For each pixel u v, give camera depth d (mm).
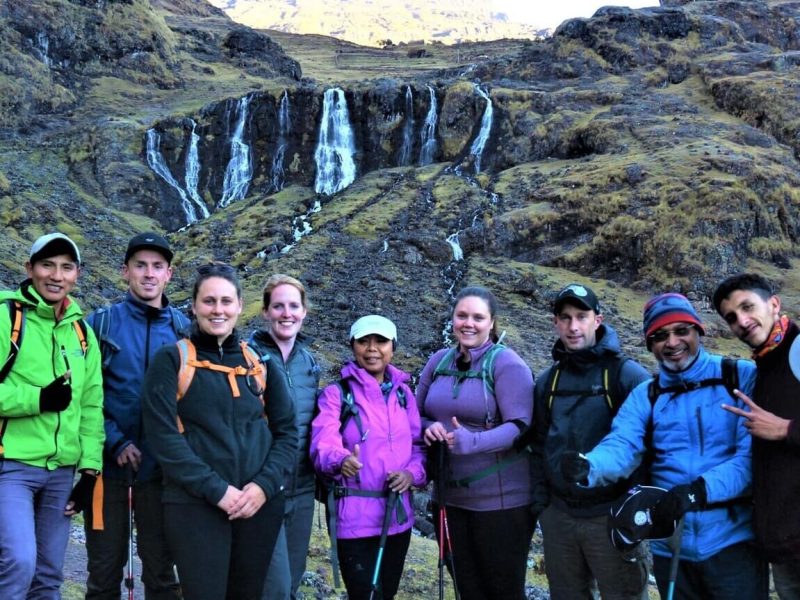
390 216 84500
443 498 7371
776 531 5871
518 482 7410
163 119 102938
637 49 116625
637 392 6754
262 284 67000
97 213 86625
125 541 7074
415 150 104938
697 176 80312
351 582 7082
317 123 104875
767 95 96250
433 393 7711
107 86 120562
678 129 93250
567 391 7090
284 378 6445
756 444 6090
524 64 120250
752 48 118250
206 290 6039
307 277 68625
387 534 7027
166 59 133875
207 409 5887
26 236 74500
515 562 7344
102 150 97938
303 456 7504
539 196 85375
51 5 121062
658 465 6566
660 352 6570
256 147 104000
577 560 7035
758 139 90812
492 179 94750
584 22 120812
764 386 6137
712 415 6367
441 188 92812
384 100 105625
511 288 69750
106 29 126625
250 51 153250
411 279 70812
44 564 6391
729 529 6234
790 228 79000
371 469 7207
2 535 5953
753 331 6148
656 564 6594
